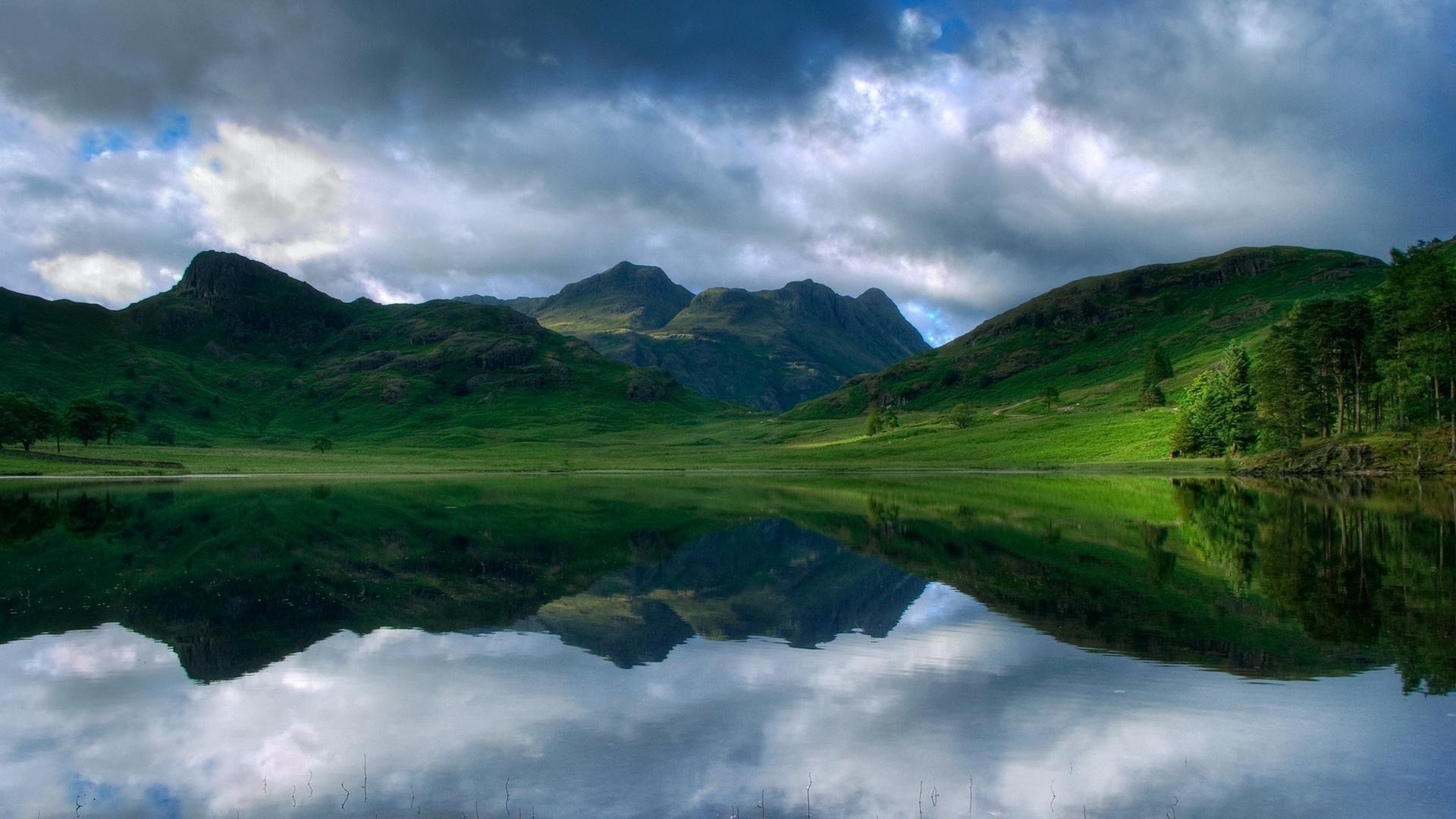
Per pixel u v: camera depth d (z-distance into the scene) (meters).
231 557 48.03
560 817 15.67
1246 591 34.91
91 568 44.56
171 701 22.55
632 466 179.38
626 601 35.28
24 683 24.09
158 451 190.25
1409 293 95.12
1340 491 83.00
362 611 33.53
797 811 15.83
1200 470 124.31
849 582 39.16
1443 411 95.25
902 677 23.94
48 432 159.88
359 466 169.25
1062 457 154.62
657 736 19.69
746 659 26.06
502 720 20.83
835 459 184.88
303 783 17.31
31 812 16.27
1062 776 17.30
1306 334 110.44
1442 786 16.55
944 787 16.84
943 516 69.00
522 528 63.59
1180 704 21.30
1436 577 37.12
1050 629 29.06
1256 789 16.55
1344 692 21.83
